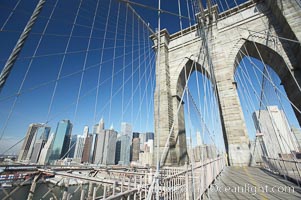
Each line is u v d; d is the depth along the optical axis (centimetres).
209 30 2603
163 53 2827
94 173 1514
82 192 486
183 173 566
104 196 347
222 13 2639
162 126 2252
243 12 2477
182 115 2680
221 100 2094
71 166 1540
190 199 568
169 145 2095
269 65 2386
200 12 2586
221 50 2366
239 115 1927
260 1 2345
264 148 1895
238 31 2400
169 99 2494
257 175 1232
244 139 1820
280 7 1953
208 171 882
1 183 1112
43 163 1250
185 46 2867
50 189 1273
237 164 1767
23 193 1221
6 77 230
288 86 2022
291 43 1906
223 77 2197
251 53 2442
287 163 1156
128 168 1625
